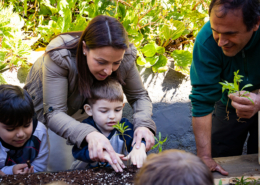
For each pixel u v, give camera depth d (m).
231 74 1.91
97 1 2.83
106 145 1.52
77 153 1.62
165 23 2.86
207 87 1.90
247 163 1.85
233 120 2.36
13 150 1.77
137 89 1.98
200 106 1.95
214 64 1.85
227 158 1.93
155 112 3.15
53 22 2.79
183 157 0.76
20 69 2.70
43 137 1.90
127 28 2.77
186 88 3.16
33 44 2.96
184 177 0.70
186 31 3.06
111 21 1.52
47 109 1.72
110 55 1.49
